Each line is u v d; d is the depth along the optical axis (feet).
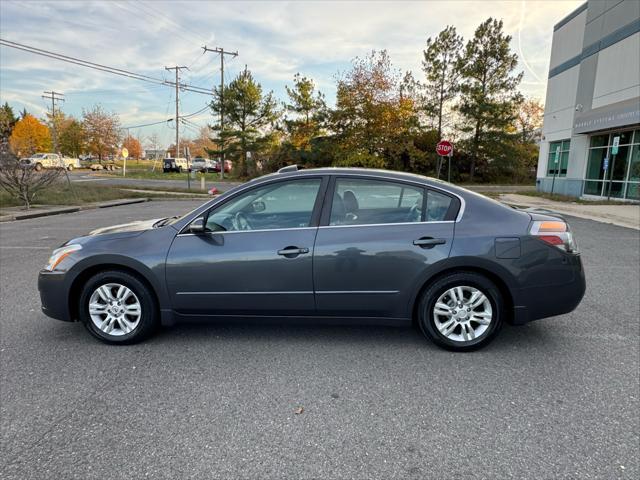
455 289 11.64
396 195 11.95
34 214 47.62
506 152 118.73
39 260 24.23
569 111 68.64
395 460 7.57
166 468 7.39
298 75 124.26
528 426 8.52
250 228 12.05
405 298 11.62
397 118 112.16
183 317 12.33
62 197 62.64
